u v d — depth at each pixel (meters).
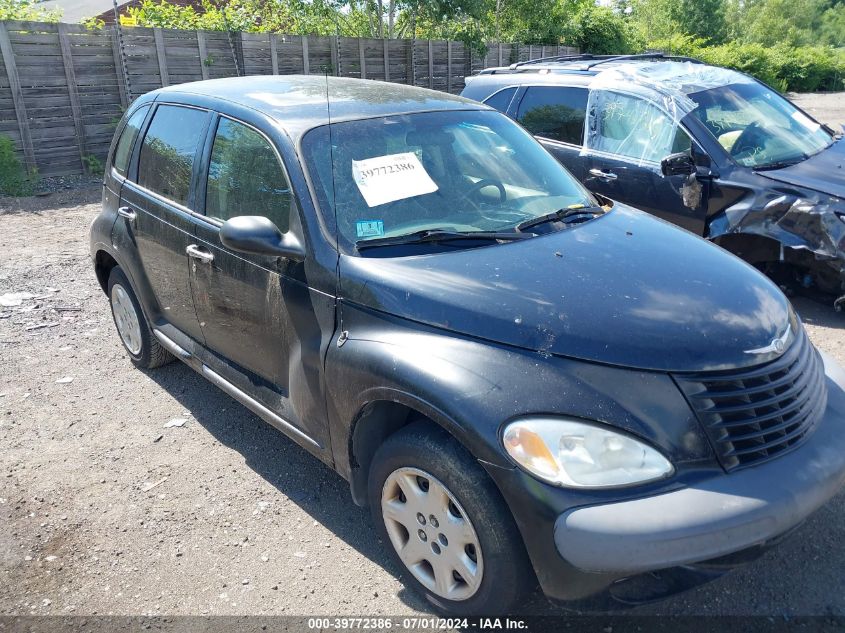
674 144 6.02
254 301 3.43
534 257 2.98
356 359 2.81
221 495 3.65
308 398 3.15
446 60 17.62
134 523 3.43
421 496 2.69
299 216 3.17
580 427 2.33
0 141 10.21
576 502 2.27
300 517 3.47
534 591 2.56
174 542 3.30
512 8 23.22
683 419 2.38
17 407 4.54
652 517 2.23
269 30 16.14
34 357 5.25
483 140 3.86
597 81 6.72
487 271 2.84
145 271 4.45
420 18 18.50
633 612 2.81
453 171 3.56
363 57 15.31
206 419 4.41
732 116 6.17
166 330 4.47
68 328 5.78
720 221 5.69
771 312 2.82
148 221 4.25
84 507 3.56
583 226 3.40
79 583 3.05
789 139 6.17
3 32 10.14
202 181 3.87
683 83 6.43
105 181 4.95
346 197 3.21
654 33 44.84
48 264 7.35
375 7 17.81
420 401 2.54
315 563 3.14
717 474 2.38
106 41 11.30
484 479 2.44
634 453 2.32
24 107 10.55
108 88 11.52
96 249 4.96
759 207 5.48
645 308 2.64
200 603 2.93
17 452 4.04
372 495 2.92
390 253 3.01
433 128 3.73
